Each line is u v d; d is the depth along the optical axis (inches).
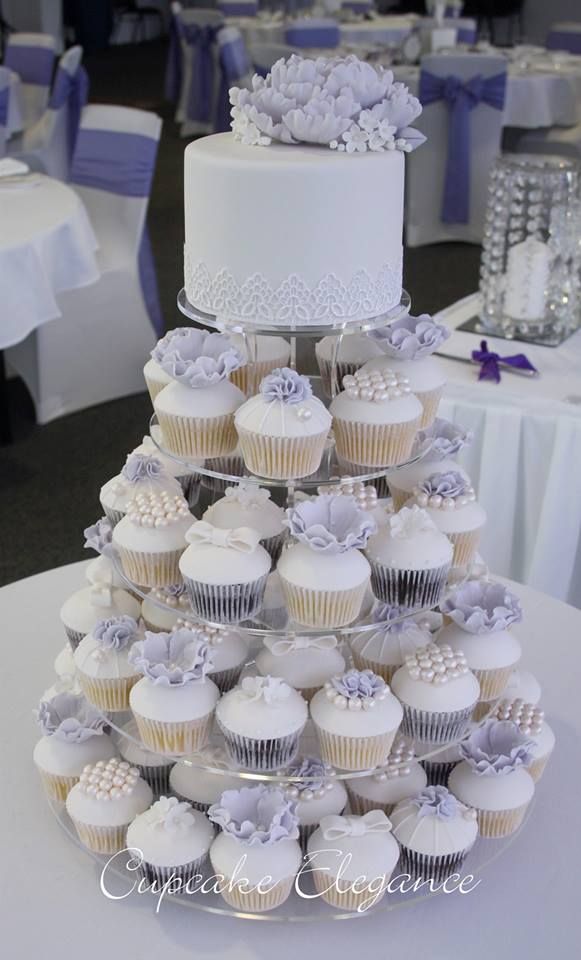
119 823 47.5
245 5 308.5
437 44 218.8
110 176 145.2
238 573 44.5
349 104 42.1
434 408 50.7
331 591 44.0
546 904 46.6
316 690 48.4
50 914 46.0
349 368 50.6
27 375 142.4
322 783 48.1
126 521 48.6
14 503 124.9
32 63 208.7
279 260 42.4
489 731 50.6
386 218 43.3
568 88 212.2
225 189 41.7
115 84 394.6
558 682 61.1
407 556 46.6
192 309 46.4
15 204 119.5
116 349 147.0
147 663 44.9
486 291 87.7
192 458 48.3
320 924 45.6
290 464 44.3
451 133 204.7
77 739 50.4
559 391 77.9
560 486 77.6
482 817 48.8
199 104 308.0
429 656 47.8
